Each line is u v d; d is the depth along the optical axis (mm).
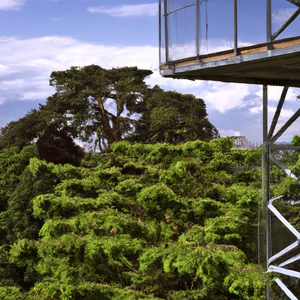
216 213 21625
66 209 20672
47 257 20562
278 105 9852
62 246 19047
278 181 12539
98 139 51594
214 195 23969
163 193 20406
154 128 48000
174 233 21906
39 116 48844
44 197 20906
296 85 9961
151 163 25812
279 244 12094
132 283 20531
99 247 18516
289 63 7660
